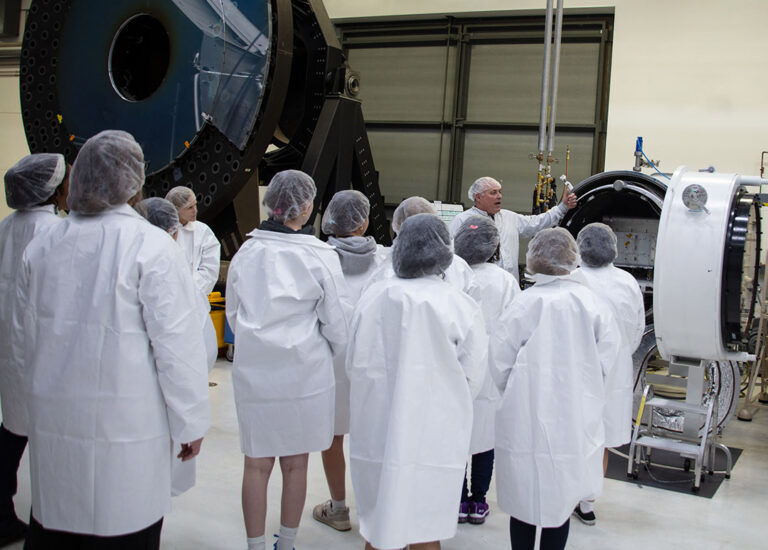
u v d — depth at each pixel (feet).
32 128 18.11
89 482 5.29
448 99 26.91
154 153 15.92
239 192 16.81
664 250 10.02
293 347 7.09
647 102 22.61
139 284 5.31
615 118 22.99
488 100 26.50
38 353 5.41
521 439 6.82
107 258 5.30
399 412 5.86
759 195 10.59
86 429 5.26
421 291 6.09
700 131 22.02
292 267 7.09
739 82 21.61
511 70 26.08
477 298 8.31
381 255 9.82
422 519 6.01
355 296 8.55
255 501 7.30
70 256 5.41
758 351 15.88
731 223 9.86
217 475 10.18
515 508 6.89
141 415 5.37
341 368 8.27
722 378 11.98
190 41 15.26
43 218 7.29
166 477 5.66
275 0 14.58
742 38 21.54
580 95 25.21
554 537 6.98
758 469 11.91
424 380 5.97
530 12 24.66
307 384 7.23
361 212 8.65
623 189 13.55
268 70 14.56
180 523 8.64
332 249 7.39
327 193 16.28
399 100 27.68
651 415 11.76
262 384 7.14
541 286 7.14
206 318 8.93
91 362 5.24
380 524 5.82
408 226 6.16
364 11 26.91
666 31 22.39
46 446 5.40
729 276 9.78
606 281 9.61
